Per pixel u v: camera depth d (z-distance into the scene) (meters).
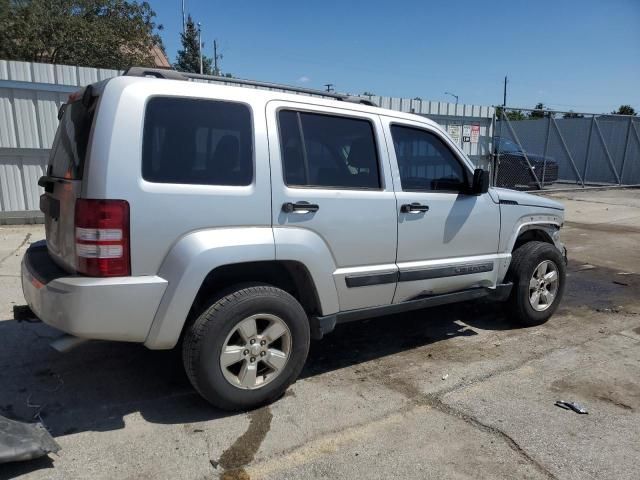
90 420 3.25
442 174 4.31
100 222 2.82
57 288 2.89
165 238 2.98
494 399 3.61
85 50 21.56
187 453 2.92
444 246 4.28
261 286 3.34
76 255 2.92
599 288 6.62
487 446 3.04
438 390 3.73
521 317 5.03
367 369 4.09
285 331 3.41
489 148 14.77
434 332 4.95
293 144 3.49
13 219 9.14
